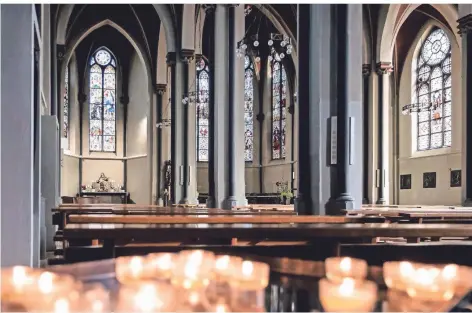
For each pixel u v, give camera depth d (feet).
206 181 112.68
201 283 5.83
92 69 112.47
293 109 107.04
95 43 111.86
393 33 81.71
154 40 100.58
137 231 16.37
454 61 86.74
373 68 81.97
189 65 77.92
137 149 111.14
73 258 16.61
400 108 99.76
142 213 30.83
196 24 79.82
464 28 59.36
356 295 5.24
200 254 6.93
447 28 87.92
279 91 112.27
